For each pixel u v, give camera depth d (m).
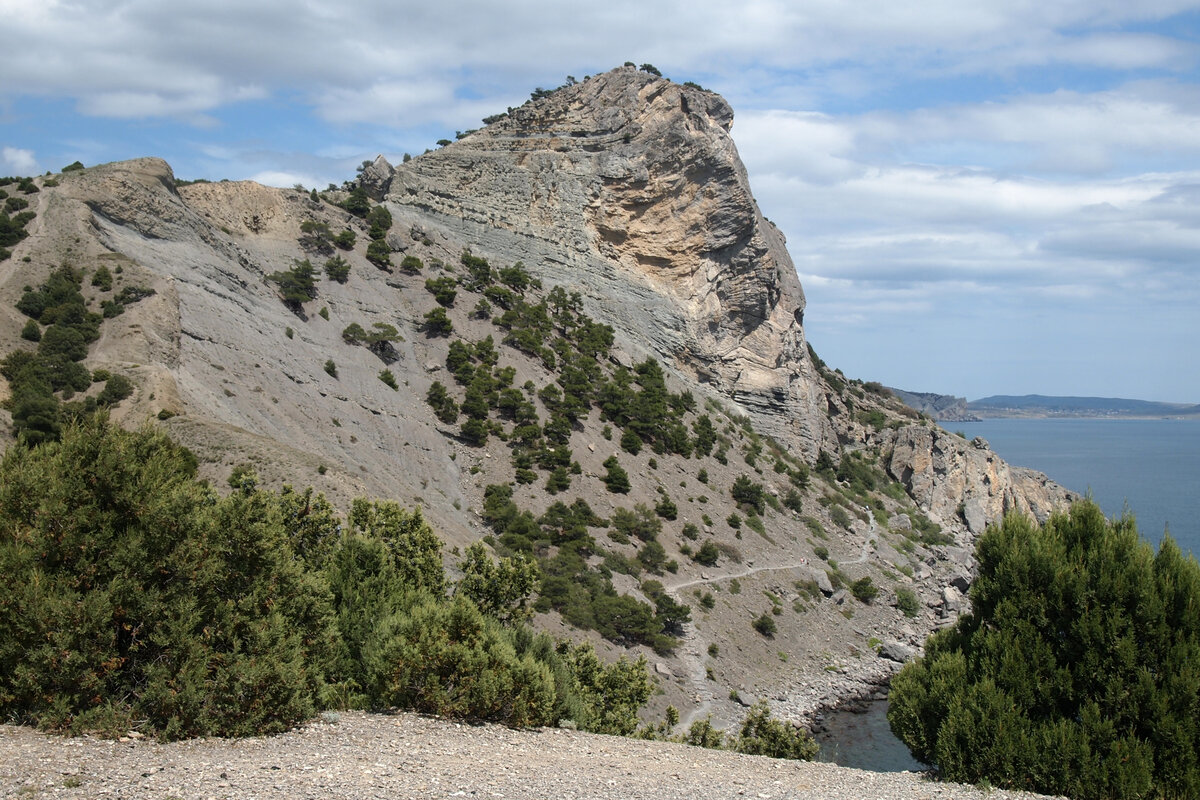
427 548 31.30
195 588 17.36
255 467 44.81
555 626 51.12
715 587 66.44
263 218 85.62
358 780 13.93
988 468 112.81
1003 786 18.11
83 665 15.78
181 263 66.94
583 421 80.88
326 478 46.53
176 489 18.27
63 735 15.08
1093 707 18.05
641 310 101.19
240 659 16.95
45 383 46.03
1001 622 19.98
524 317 90.38
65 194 63.84
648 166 104.94
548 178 105.12
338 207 94.00
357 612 23.27
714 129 106.31
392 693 20.34
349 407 67.56
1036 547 20.30
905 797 16.95
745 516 80.00
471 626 21.27
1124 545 19.77
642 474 77.75
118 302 55.41
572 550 61.53
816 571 75.00
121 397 46.69
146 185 70.69
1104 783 17.42
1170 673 17.89
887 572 83.19
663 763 18.42
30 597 15.67
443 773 14.96
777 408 105.44
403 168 104.81
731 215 104.81
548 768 16.38
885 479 110.06
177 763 14.17
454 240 100.00
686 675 53.56
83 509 16.94
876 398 142.12
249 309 69.88
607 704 32.03
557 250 101.94
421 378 78.31
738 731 48.25
